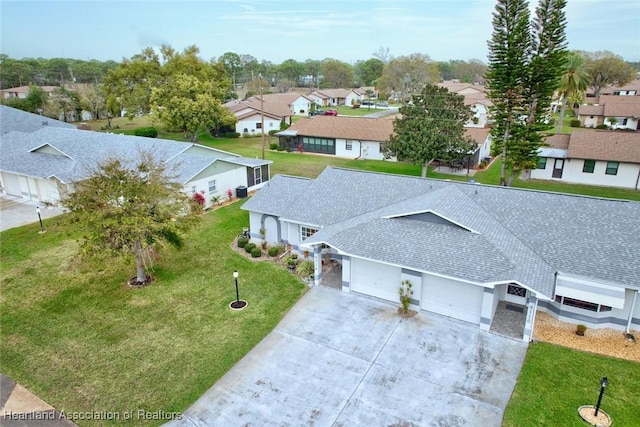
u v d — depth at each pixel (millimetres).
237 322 18344
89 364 15766
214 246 26047
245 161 37812
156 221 20266
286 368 15516
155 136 63188
